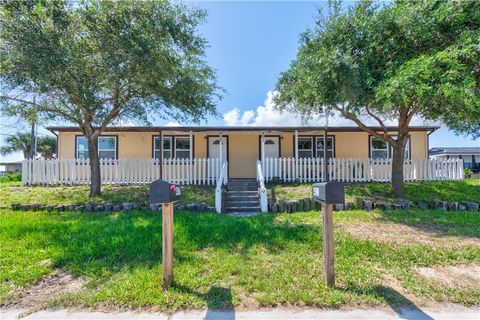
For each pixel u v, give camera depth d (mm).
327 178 11500
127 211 7770
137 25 7766
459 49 6508
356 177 11688
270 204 8141
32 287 3373
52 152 30875
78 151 13156
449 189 10109
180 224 5758
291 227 5734
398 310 2816
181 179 11523
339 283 3328
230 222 6145
